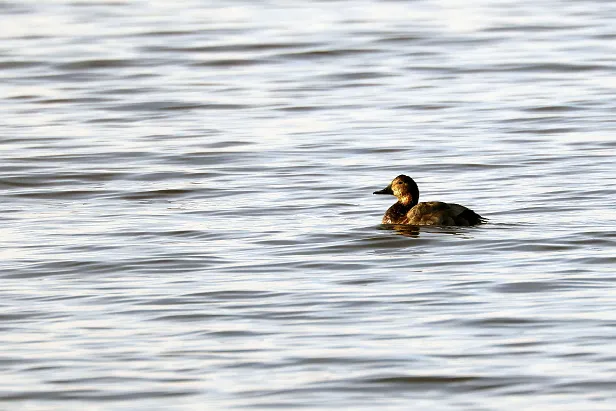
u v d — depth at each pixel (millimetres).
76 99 31016
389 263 16656
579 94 30203
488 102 29594
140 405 11820
